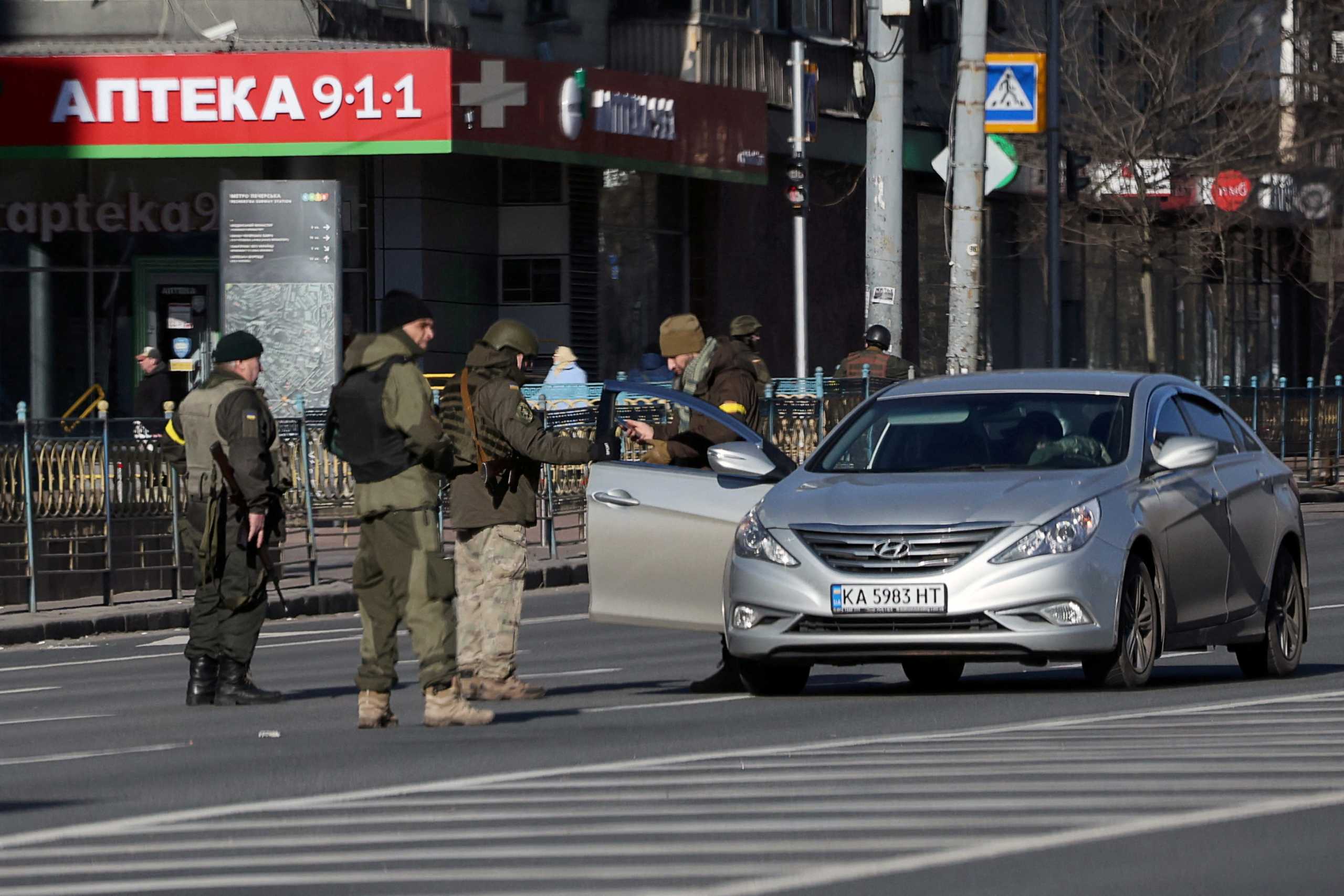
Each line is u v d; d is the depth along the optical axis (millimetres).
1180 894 17234
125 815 22859
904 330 113438
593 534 35812
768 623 32625
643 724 30484
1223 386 88938
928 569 31812
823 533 32438
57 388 86938
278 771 25984
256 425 36594
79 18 84625
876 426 35281
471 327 88875
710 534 35094
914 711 30875
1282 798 21422
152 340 86625
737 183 99688
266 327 80875
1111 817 20438
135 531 58875
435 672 30750
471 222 88938
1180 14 120688
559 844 19719
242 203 81000
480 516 35031
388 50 81625
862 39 102812
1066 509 32125
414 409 30344
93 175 86125
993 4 119938
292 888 18141
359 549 31094
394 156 86188
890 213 77312
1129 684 32656
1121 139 119125
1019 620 31547
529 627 52531
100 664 47562
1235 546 35719
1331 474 97250
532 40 91250
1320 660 40594
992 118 82625
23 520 56719
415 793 23328
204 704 37000
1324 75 125375
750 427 36469
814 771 23938
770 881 17750
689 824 20578
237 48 83625
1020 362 122750
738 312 99625
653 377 79625
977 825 20141
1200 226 126562
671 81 90938
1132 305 131375
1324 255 137125
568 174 90062
